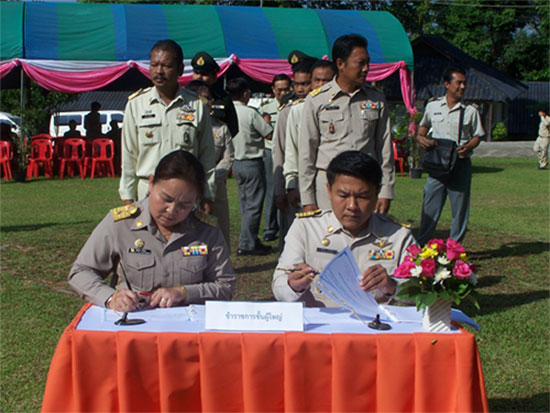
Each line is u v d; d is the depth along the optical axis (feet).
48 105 69.21
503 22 116.06
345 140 13.10
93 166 48.60
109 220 8.70
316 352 6.55
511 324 14.21
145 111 12.94
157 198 8.09
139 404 6.61
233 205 34.17
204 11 49.78
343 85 13.20
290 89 23.08
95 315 7.57
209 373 6.56
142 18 48.11
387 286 7.80
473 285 6.88
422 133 20.52
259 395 6.56
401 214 31.35
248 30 49.16
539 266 20.22
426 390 6.53
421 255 6.85
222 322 6.87
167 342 6.54
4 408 10.05
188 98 13.25
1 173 49.19
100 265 8.69
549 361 12.11
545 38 118.01
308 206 13.57
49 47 45.70
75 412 6.63
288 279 8.37
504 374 11.51
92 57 46.09
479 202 36.11
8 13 46.16
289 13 51.60
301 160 13.57
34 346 12.71
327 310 7.87
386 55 50.93
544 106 103.04
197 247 8.73
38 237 24.34
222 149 16.85
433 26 119.55
